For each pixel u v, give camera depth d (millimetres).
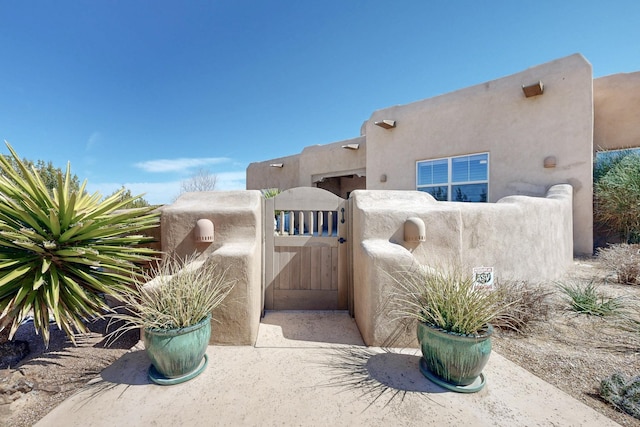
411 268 3541
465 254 5008
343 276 5113
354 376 3023
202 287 3203
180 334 2783
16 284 3189
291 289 5168
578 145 7930
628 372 2992
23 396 2695
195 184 25641
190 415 2432
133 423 2336
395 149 11766
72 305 3391
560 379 2936
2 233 2951
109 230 3590
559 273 6730
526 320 3977
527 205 5891
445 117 10375
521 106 8812
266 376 3021
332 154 15828
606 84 8898
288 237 5180
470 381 2799
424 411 2484
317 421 2371
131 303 3227
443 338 2750
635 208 7645
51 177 12398
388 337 3646
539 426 2289
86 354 3637
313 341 3861
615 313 4254
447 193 10461
